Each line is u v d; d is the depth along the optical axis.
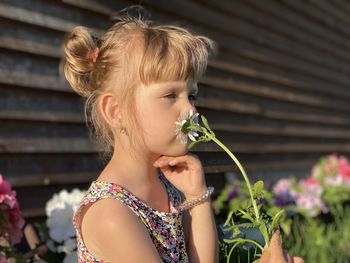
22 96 3.07
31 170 3.06
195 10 4.91
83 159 3.42
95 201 1.18
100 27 3.59
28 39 3.12
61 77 3.30
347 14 8.92
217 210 2.66
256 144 5.77
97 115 1.31
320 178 4.39
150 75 1.19
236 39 5.67
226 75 5.34
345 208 3.87
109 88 1.25
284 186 3.47
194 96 1.28
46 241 2.16
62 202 2.22
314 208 3.37
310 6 7.59
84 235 1.19
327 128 7.91
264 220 1.32
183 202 1.33
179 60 1.20
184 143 1.21
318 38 7.85
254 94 5.89
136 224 1.17
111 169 1.25
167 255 1.24
